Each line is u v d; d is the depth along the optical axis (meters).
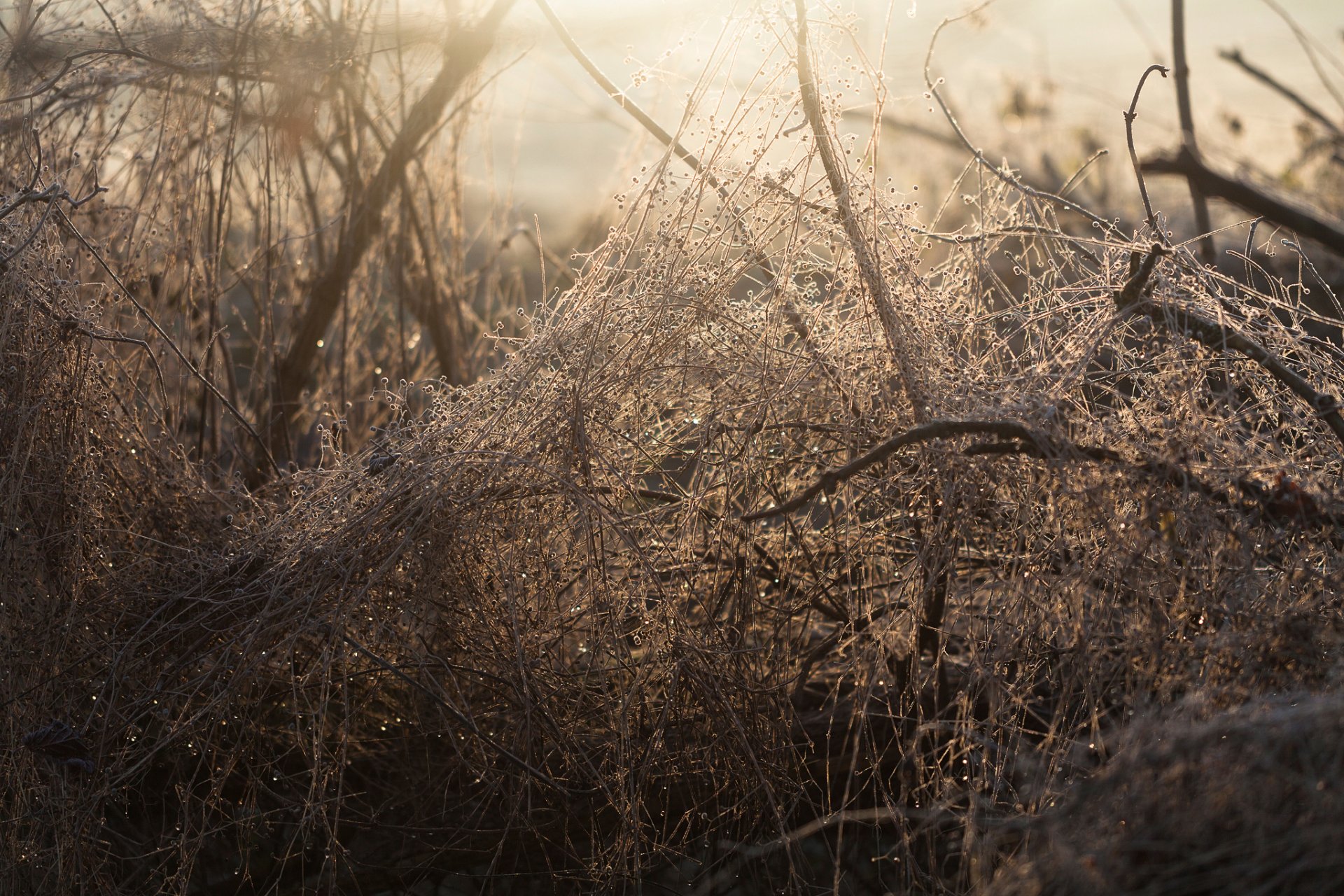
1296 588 1.74
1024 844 1.54
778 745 2.03
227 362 2.92
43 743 1.90
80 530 2.10
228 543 2.26
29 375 2.14
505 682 2.01
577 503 2.01
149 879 1.98
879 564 2.20
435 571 2.03
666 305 2.10
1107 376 2.03
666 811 2.03
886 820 2.10
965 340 2.16
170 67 2.75
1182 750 1.34
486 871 2.20
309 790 2.09
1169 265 2.12
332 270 3.16
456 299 3.46
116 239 2.85
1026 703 1.84
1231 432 1.88
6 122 2.62
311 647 2.15
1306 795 1.30
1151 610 1.68
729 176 2.20
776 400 2.10
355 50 3.04
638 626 2.07
